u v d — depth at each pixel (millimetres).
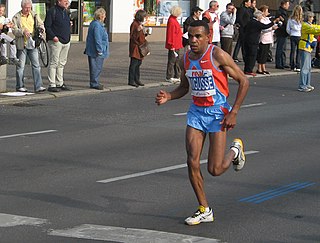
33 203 14484
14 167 17578
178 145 20484
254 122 24578
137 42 32344
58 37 29812
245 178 16797
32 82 32938
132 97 30188
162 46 51156
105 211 13992
